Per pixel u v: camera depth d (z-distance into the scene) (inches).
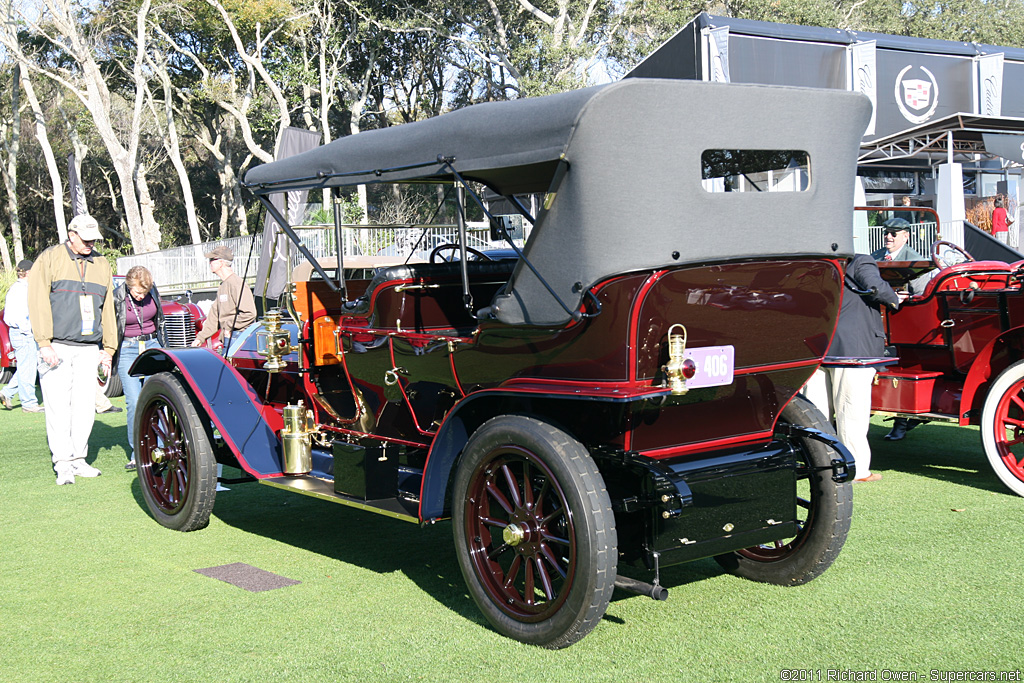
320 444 194.2
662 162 125.0
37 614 155.0
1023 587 156.2
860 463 233.6
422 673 128.3
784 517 146.1
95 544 198.1
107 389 404.8
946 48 702.5
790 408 163.3
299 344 192.1
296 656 135.2
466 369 153.0
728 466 141.5
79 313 254.7
